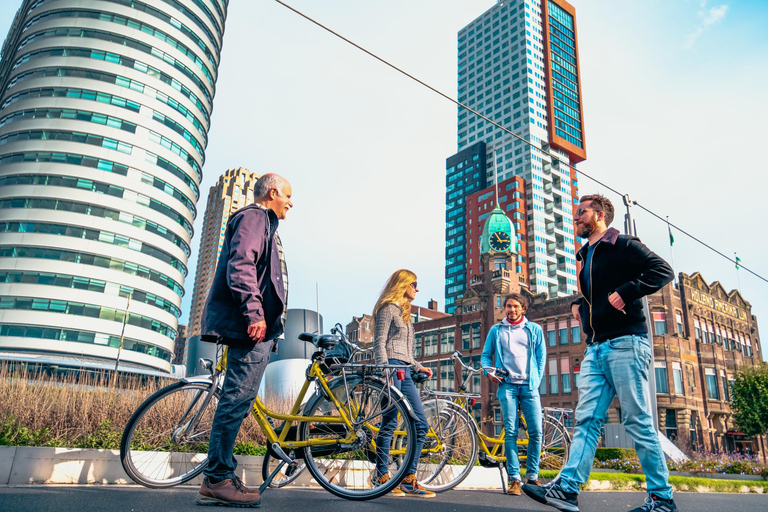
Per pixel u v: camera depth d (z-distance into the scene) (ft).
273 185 11.28
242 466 14.69
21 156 215.10
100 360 201.16
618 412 117.50
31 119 217.36
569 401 142.31
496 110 418.72
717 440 135.33
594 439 11.17
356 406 12.34
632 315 11.06
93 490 10.69
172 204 235.40
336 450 12.16
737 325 161.68
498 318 168.86
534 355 18.11
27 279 200.03
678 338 136.67
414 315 318.86
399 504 11.32
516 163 386.11
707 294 154.51
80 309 203.21
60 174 213.05
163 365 221.05
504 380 17.98
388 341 15.29
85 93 223.71
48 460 11.96
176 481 12.39
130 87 230.68
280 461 13.02
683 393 131.64
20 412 15.99
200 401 12.76
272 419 12.26
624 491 20.68
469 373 19.52
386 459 13.12
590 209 12.35
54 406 16.85
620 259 11.33
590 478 20.98
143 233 222.89
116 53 231.50
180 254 238.48
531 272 342.44
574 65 438.40
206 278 592.60
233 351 10.16
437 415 17.30
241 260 10.04
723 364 142.92
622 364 10.87
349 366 12.28
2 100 233.14
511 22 431.43
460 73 466.70
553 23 436.35
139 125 229.45
